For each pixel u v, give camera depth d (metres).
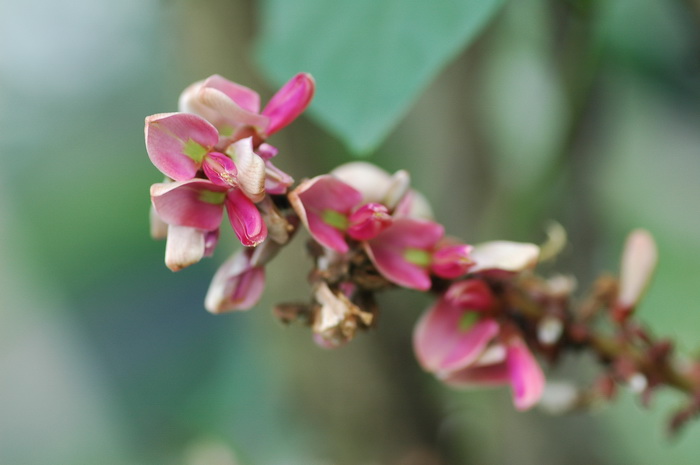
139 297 0.84
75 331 0.86
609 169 0.54
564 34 0.44
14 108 0.87
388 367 0.53
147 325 0.83
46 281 0.86
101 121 0.88
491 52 0.49
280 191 0.30
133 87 0.86
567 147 0.44
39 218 0.87
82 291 0.85
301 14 0.34
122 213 0.87
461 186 0.52
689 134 0.59
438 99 0.51
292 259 0.49
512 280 0.33
